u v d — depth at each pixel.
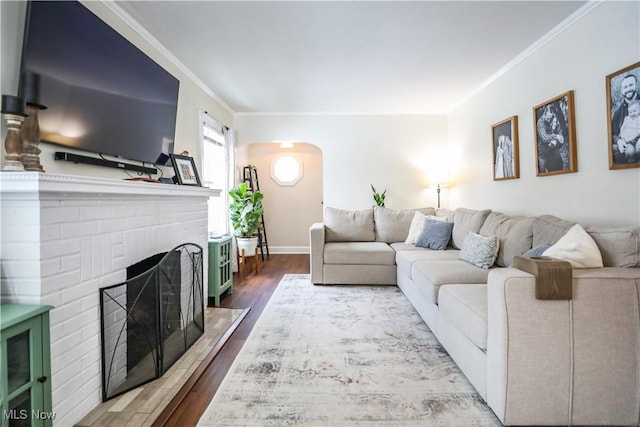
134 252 1.92
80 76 1.74
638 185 1.95
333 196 5.14
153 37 2.65
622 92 2.03
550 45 2.69
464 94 4.23
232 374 1.93
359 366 2.01
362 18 2.41
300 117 5.09
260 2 2.20
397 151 5.11
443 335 2.17
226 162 4.61
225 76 3.54
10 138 1.36
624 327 1.41
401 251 3.61
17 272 1.32
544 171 2.77
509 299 1.42
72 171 1.84
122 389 1.74
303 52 2.97
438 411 1.58
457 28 2.57
